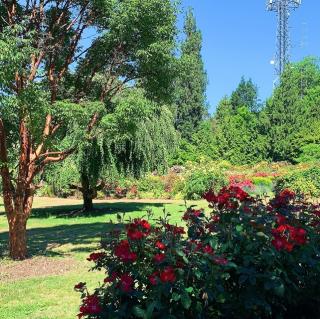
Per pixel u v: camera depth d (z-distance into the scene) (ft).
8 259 30.25
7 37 25.07
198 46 185.68
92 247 35.40
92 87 33.32
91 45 31.86
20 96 26.27
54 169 58.75
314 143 138.92
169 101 33.91
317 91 184.75
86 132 30.30
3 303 20.53
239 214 13.85
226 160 148.87
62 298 21.20
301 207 16.34
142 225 12.45
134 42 30.53
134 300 11.21
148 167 64.59
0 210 78.64
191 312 11.62
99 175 61.87
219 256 11.99
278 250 12.53
